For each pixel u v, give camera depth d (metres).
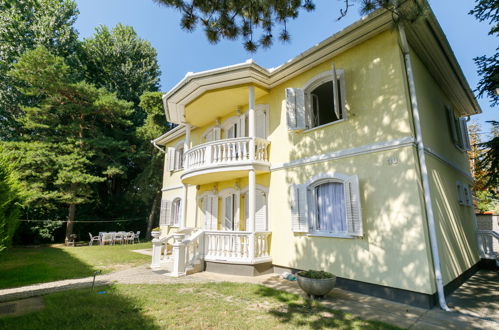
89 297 5.85
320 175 7.71
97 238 19.17
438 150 7.89
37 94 20.38
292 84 9.22
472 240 9.27
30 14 23.92
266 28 6.24
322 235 7.43
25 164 17.98
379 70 6.97
